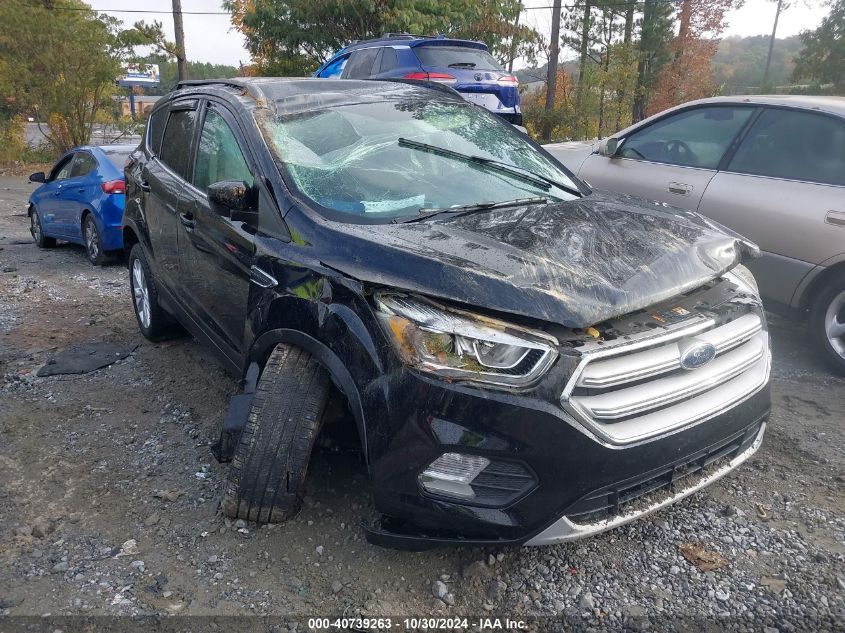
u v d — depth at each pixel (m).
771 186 4.55
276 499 2.79
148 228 4.55
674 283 2.49
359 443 3.00
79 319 5.89
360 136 3.42
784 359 4.67
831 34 26.50
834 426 3.71
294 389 2.73
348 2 15.59
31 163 23.69
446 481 2.29
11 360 4.90
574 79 24.98
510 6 19.02
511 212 3.01
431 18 16.44
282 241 2.88
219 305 3.50
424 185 3.20
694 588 2.54
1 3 19.27
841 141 4.31
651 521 2.92
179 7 21.36
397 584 2.58
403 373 2.28
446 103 4.02
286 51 17.83
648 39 23.28
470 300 2.25
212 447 3.08
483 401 2.20
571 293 2.30
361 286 2.46
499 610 2.46
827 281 4.29
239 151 3.38
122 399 4.22
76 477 3.35
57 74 20.19
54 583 2.61
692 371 2.50
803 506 3.01
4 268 8.04
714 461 2.65
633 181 5.48
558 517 2.28
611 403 2.29
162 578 2.62
